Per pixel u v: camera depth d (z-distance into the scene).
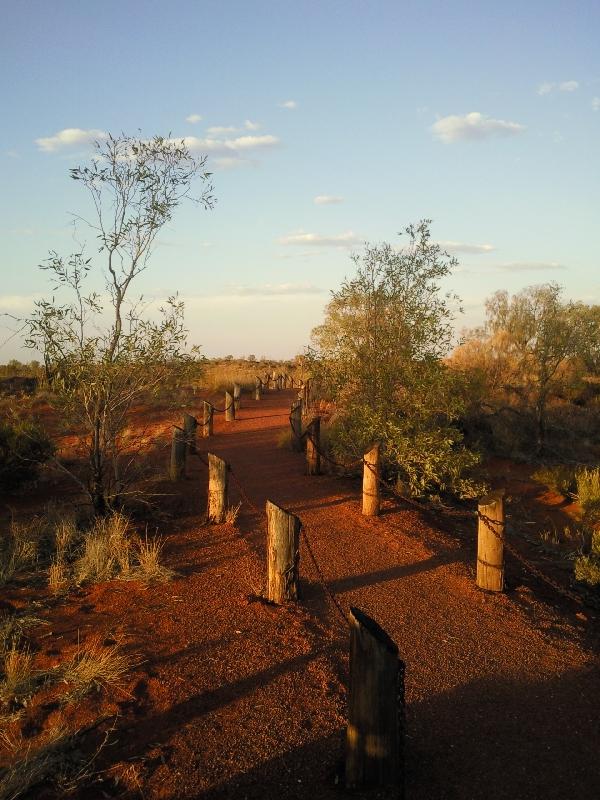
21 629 5.85
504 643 5.93
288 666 5.20
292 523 6.48
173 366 9.12
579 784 3.97
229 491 11.34
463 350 22.03
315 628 5.95
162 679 4.96
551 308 17.64
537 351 17.48
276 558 6.50
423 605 6.70
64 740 4.12
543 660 5.66
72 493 11.55
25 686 4.80
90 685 4.80
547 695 5.06
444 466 10.09
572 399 21.58
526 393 18.77
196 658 5.30
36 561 7.67
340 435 11.79
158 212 8.75
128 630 5.82
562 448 17.00
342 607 6.53
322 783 3.84
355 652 3.76
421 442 10.10
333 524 9.42
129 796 3.72
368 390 11.49
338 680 5.02
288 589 6.51
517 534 10.44
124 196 8.76
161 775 3.88
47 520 9.04
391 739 3.74
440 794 3.81
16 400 23.77
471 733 4.46
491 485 13.78
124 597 6.64
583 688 5.22
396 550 8.38
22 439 12.05
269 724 4.40
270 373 45.31
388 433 10.38
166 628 5.88
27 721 4.44
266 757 4.06
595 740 4.46
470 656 5.63
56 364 8.59
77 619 6.11
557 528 11.12
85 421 9.13
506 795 3.83
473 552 8.59
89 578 7.12
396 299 11.64
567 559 9.23
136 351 8.76
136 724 4.39
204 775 3.88
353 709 3.76
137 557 7.52
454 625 6.26
